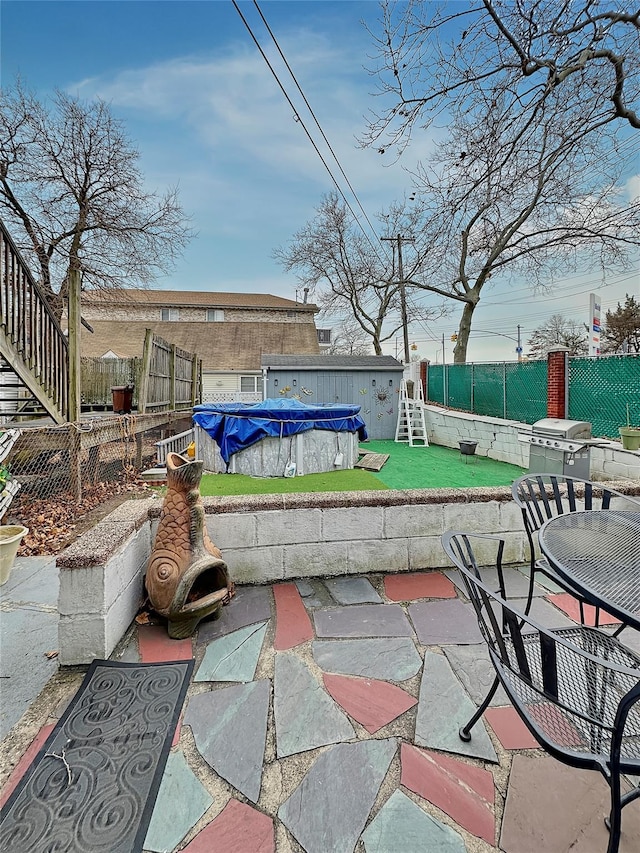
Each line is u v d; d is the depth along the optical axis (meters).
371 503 2.83
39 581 2.92
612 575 1.45
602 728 1.09
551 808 1.27
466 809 1.27
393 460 7.71
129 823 1.23
